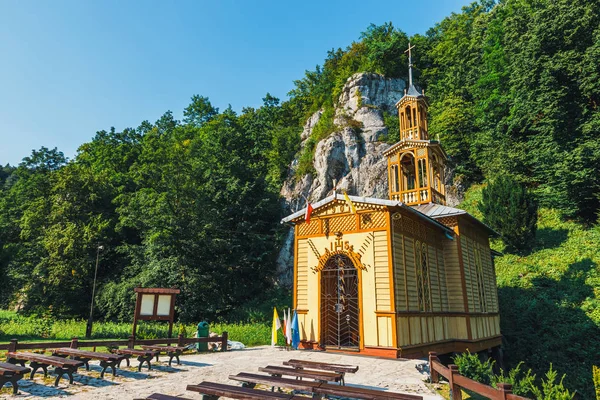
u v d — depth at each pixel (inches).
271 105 2491.4
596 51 1154.0
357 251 600.1
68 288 1364.4
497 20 1731.1
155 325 1000.2
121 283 1341.0
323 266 629.6
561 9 1275.8
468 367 390.9
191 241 1262.3
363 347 558.9
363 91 1765.5
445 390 352.2
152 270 1251.2
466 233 791.1
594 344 804.6
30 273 1392.7
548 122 1232.8
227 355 548.1
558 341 849.5
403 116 952.9
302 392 346.6
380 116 1674.5
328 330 615.5
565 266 1023.6
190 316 1178.0
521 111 1374.3
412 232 641.6
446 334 681.0
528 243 1162.0
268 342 776.3
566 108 1224.8
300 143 1878.7
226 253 1375.5
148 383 354.9
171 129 2341.3
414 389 351.3
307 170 1636.3
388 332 540.4
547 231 1181.1
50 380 355.3
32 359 354.6
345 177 1542.8
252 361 489.7
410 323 573.3
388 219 578.6
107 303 1289.4
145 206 1362.0
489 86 1656.0
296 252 674.2
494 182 1248.8
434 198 838.5
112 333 840.3
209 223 1317.7
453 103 1692.9
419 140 869.8
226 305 1291.8
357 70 1996.8
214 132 1861.5
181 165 1419.8
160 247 1280.8
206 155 1578.5
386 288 558.6
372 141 1590.8
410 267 610.9
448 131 1635.1
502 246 1229.1
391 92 1806.1
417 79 1983.3
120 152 2101.4
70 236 1371.8
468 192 1507.1
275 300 1312.7
